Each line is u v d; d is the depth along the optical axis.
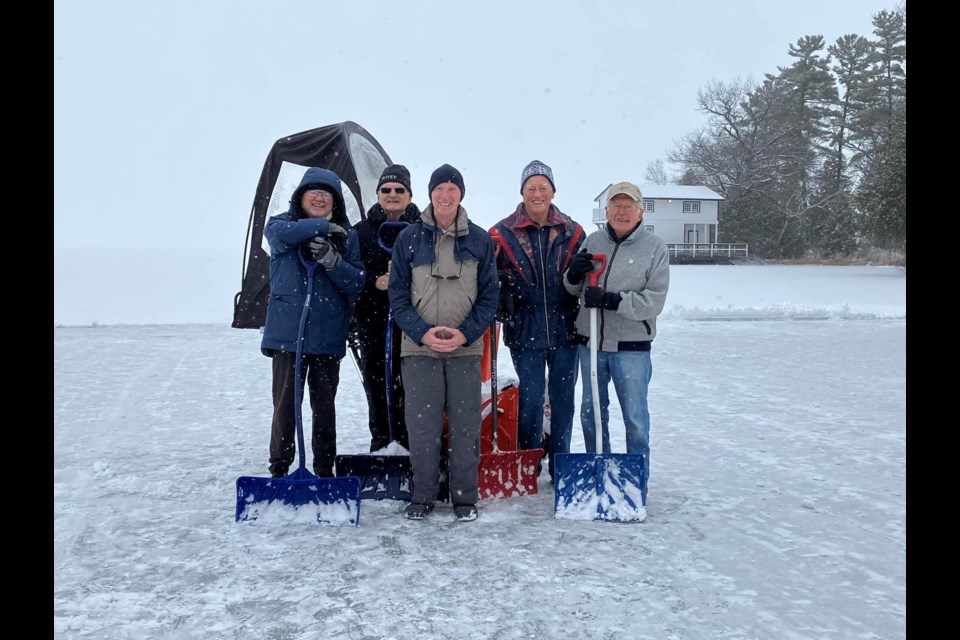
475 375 4.15
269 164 6.65
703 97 61.84
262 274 6.55
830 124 60.22
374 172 6.91
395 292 4.16
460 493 4.13
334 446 4.77
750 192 57.72
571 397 4.75
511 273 4.56
